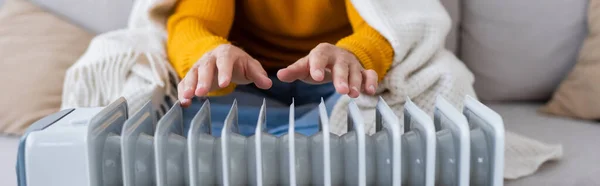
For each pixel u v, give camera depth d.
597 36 1.16
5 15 1.24
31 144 0.47
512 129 1.05
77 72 0.88
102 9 1.33
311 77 0.62
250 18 1.05
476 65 1.31
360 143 0.46
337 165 0.50
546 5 1.25
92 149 0.44
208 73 0.57
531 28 1.25
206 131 0.57
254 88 1.01
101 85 0.86
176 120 0.55
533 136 1.00
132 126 0.48
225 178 0.46
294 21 1.02
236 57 0.60
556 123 1.10
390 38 0.79
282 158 0.50
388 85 0.78
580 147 0.92
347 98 0.78
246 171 0.50
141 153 0.48
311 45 1.06
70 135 0.47
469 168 0.47
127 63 0.85
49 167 0.47
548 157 0.83
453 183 0.48
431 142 0.45
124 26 1.33
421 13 0.86
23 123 1.05
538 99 1.30
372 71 0.62
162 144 0.47
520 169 0.80
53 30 1.22
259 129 0.47
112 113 0.51
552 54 1.25
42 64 1.14
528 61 1.26
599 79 1.10
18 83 1.10
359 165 0.46
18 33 1.20
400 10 0.87
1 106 1.08
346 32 1.08
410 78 0.79
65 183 0.47
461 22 1.33
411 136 0.49
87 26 1.32
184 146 0.50
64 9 1.32
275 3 0.99
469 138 0.45
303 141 0.50
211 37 0.80
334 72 0.58
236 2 1.05
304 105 0.94
